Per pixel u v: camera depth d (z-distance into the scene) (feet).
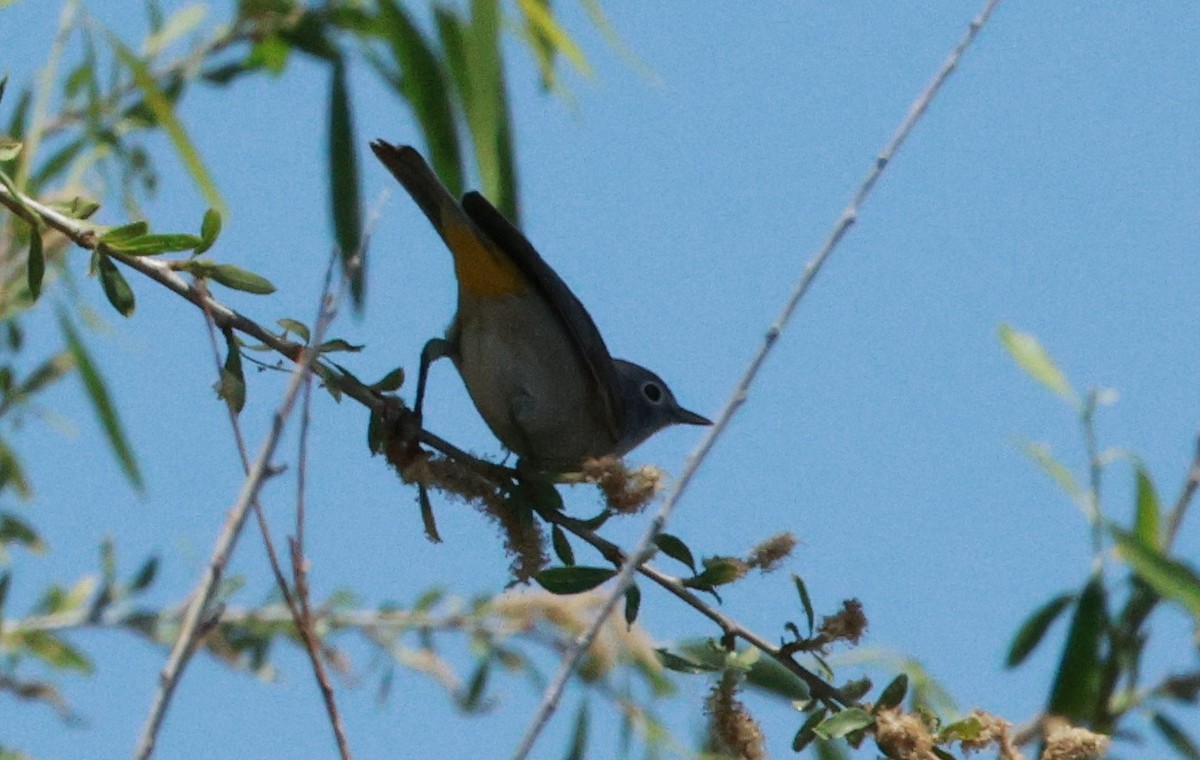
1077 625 34.94
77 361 36.60
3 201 27.58
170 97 40.14
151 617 39.86
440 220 34.01
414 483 28.66
